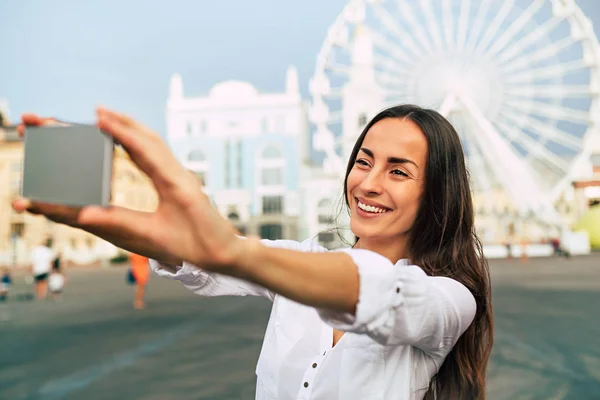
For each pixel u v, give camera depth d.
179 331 8.18
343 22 29.36
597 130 31.38
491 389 4.57
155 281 22.55
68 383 4.98
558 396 4.34
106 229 0.49
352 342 1.00
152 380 5.01
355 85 40.88
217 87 57.19
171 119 57.72
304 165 57.25
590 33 29.66
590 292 13.90
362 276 0.64
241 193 55.72
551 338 7.20
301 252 0.62
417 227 1.10
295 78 56.88
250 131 56.50
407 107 1.12
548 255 36.66
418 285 0.77
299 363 1.06
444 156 1.05
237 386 4.73
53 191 0.50
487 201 43.25
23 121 0.52
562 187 33.72
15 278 26.72
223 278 1.19
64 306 12.34
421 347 0.91
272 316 1.17
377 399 0.95
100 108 0.48
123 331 8.27
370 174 1.05
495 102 29.73
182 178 0.48
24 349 6.82
